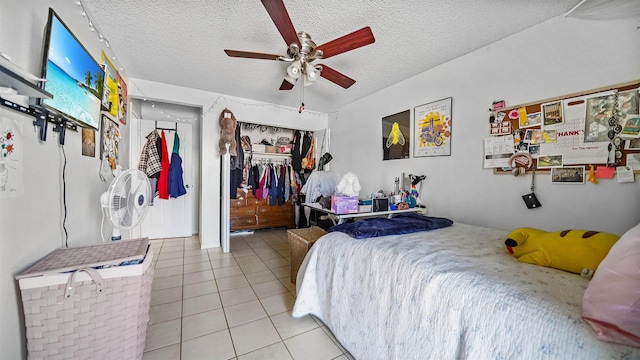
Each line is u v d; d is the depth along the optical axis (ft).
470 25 5.80
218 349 4.71
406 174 9.11
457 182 7.39
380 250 4.25
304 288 5.53
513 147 6.06
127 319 3.54
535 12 5.26
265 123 12.26
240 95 11.27
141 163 11.64
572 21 5.11
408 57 7.41
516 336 2.40
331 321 4.94
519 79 5.97
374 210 7.70
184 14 5.54
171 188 12.34
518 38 6.00
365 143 11.24
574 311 2.28
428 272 3.40
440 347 3.01
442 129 7.82
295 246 7.38
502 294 2.69
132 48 7.04
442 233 5.41
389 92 9.87
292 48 5.36
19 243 3.12
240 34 6.33
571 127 5.12
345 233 5.38
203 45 6.89
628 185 4.45
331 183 11.85
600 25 4.75
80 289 3.18
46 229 3.76
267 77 9.15
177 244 11.85
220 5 5.23
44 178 3.71
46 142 3.75
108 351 3.42
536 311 2.39
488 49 6.61
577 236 3.30
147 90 9.62
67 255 3.80
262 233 14.42
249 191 14.10
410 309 3.45
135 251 4.10
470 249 4.19
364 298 4.26
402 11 5.33
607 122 4.66
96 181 5.81
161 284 7.50
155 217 12.77
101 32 6.12
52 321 3.08
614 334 1.91
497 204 6.40
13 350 2.92
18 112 3.10
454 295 3.00
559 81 5.31
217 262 9.47
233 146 10.93
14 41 3.08
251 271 8.61
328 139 13.74
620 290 1.93
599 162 4.76
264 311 6.06
